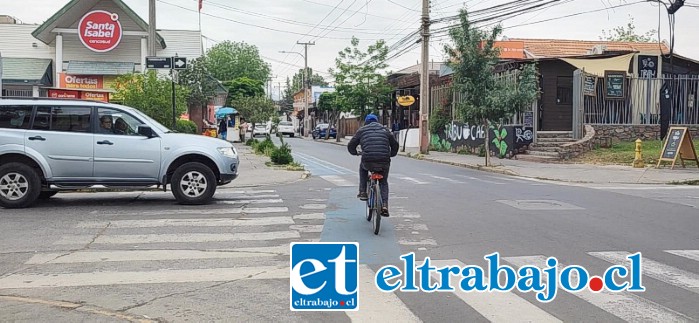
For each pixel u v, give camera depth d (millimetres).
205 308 6172
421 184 17500
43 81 34062
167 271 7555
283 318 5879
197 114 40188
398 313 6027
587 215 11828
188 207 12539
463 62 24188
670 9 24703
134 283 7047
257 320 5828
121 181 12555
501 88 24375
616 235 9859
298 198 14039
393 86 48844
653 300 6488
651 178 19781
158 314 5992
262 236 9594
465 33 24188
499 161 27016
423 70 32688
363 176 10828
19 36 36062
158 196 14383
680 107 27844
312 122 82000
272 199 13844
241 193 15078
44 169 12211
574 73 27953
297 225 10531
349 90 47812
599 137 26781
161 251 8594
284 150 24031
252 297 6535
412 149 39469
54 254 8406
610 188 17344
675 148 21953
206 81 39562
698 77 28922
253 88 68625
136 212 11859
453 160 28453
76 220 10938
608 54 29344
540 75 28547
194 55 39344
